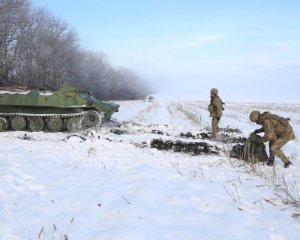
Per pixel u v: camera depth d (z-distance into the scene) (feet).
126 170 30.35
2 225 18.44
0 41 137.90
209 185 25.52
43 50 169.89
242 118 100.01
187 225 18.29
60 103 55.01
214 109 50.78
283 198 22.58
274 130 32.24
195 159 36.22
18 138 48.14
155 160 34.91
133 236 16.67
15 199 22.47
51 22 183.42
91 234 17.51
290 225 18.35
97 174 28.81
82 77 218.79
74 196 23.13
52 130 55.77
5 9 134.72
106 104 60.03
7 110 55.98
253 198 22.74
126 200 21.59
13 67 151.84
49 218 19.49
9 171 28.25
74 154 36.83
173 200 21.90
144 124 67.92
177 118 90.79
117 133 55.21
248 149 33.68
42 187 25.17
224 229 17.80
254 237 16.89
